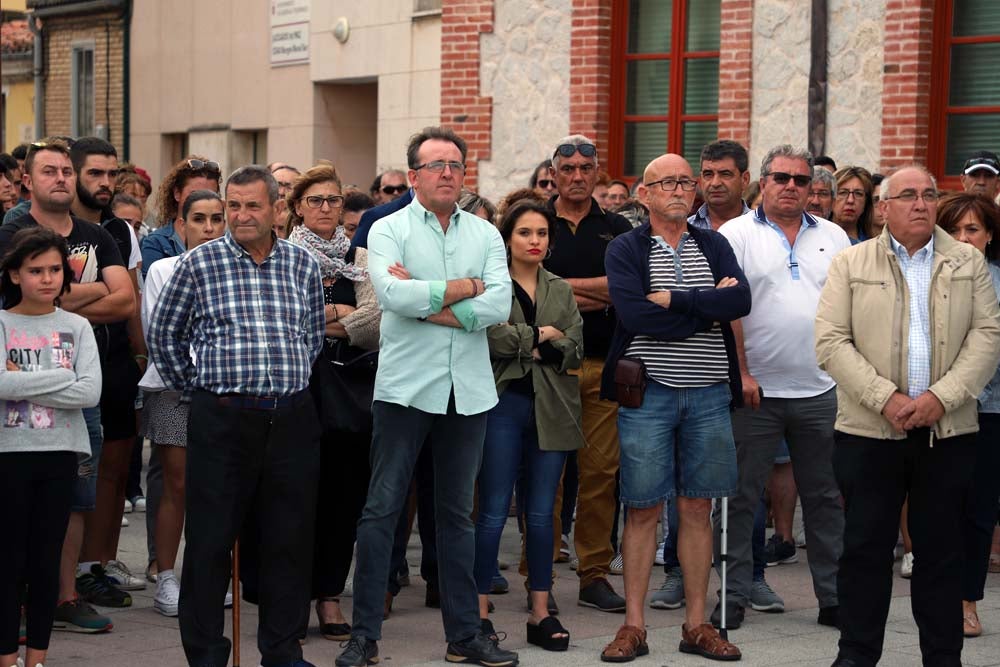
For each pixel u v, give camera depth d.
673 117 16.55
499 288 7.93
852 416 7.59
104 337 9.16
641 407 8.12
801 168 8.91
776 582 10.24
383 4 20.06
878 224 11.24
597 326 9.44
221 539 7.43
